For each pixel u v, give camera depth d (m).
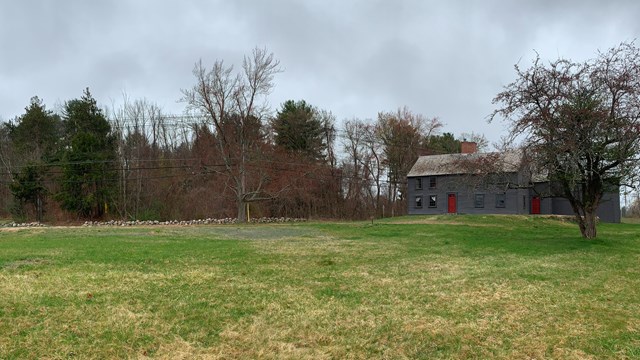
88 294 9.12
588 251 17.84
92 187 46.78
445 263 14.32
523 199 47.78
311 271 12.50
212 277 11.28
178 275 11.44
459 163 26.62
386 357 6.33
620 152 19.47
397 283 10.93
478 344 6.84
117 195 47.78
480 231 28.00
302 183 53.56
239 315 8.05
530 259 15.44
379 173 64.94
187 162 52.31
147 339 6.78
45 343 6.52
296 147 59.97
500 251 17.64
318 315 8.11
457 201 50.19
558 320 8.03
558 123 20.09
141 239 21.83
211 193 48.72
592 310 8.70
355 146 64.19
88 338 6.75
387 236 24.45
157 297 9.09
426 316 8.15
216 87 44.50
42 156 55.28
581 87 20.09
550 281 11.44
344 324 7.64
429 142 69.50
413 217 43.94
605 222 44.31
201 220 44.53
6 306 8.15
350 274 12.09
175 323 7.52
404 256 15.94
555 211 48.81
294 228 31.47
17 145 59.12
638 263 14.79
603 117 19.20
